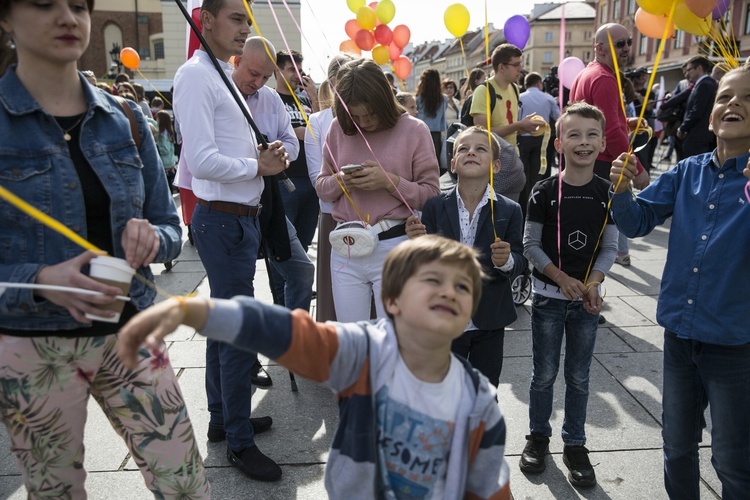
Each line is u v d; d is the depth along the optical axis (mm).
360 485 1392
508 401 3410
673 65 24422
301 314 1340
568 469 2783
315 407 3342
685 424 2209
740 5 19609
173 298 1193
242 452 2744
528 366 3846
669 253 2191
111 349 1749
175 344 4102
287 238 3145
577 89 4180
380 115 2744
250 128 2793
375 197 2869
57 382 1675
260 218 3025
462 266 1362
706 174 2133
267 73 3002
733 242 2012
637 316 4648
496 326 2551
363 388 1387
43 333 1638
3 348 1629
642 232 2312
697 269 2074
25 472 1727
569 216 2723
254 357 2766
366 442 1375
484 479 1439
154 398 1793
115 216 1729
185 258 6395
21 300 1523
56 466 1733
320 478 2732
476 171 2596
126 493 2609
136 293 1791
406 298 1354
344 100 2721
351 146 2924
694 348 2102
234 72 3027
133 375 1766
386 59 4488
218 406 2971
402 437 1383
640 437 3057
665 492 2652
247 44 2947
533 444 2826
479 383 1439
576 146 2672
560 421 3189
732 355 2031
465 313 1350
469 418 1395
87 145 1690
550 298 2744
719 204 2061
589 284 2617
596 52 3973
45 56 1579
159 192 1974
